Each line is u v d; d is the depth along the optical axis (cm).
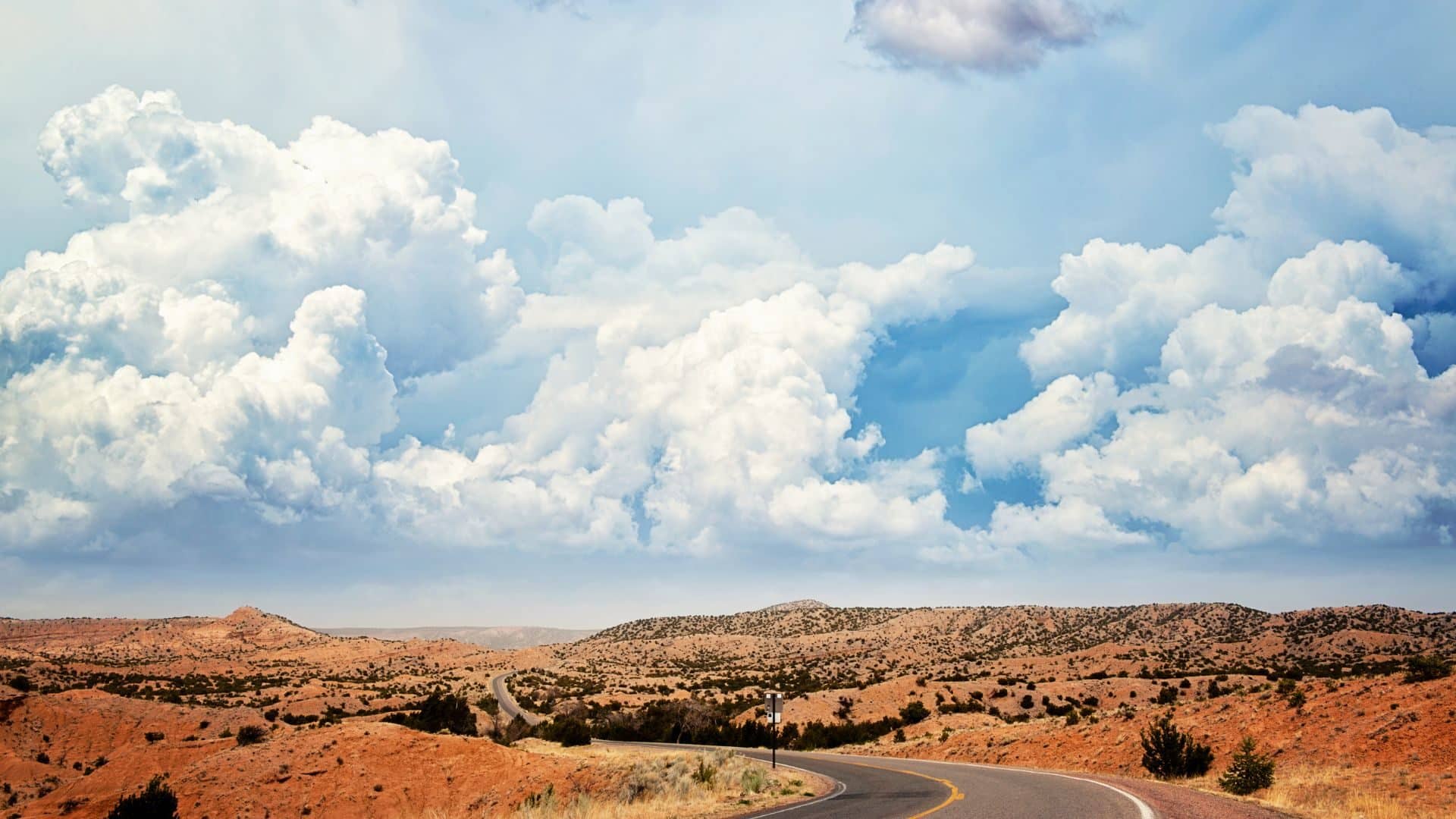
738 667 17525
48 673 13288
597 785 3400
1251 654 12631
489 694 12988
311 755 5100
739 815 2073
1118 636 16800
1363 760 2677
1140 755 3444
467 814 3756
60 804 5412
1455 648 11625
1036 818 1761
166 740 7581
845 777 3161
